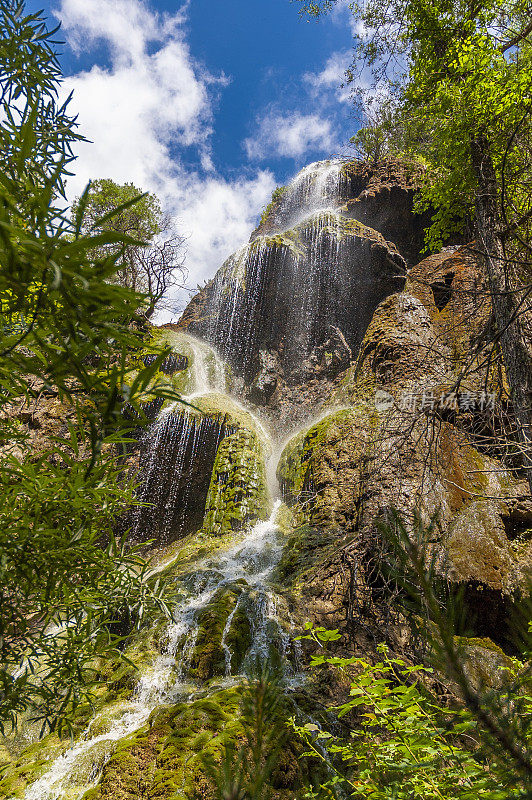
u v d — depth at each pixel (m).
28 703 1.47
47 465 1.21
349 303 15.66
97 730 4.80
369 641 5.61
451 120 6.39
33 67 1.15
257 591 6.70
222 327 16.62
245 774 0.68
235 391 14.91
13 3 1.14
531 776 0.87
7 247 0.60
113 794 3.88
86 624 1.52
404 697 1.96
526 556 6.53
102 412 0.68
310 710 4.56
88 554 1.34
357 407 9.80
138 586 1.66
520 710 1.00
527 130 5.51
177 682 5.53
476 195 5.67
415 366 9.75
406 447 7.50
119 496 1.49
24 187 0.71
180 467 11.34
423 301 11.92
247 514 9.55
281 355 15.65
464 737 1.80
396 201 17.53
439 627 0.90
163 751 4.10
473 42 6.36
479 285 6.40
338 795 2.54
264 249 16.56
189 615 6.52
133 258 13.36
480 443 5.58
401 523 0.97
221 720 4.30
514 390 4.97
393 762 1.91
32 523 1.21
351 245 15.76
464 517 6.98
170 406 11.98
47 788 4.17
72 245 0.60
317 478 8.92
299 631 6.00
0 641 1.30
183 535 10.59
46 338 0.74
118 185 15.43
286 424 13.88
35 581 1.28
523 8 6.23
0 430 1.21
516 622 1.01
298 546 7.79
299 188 21.52
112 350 0.78
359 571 6.29
